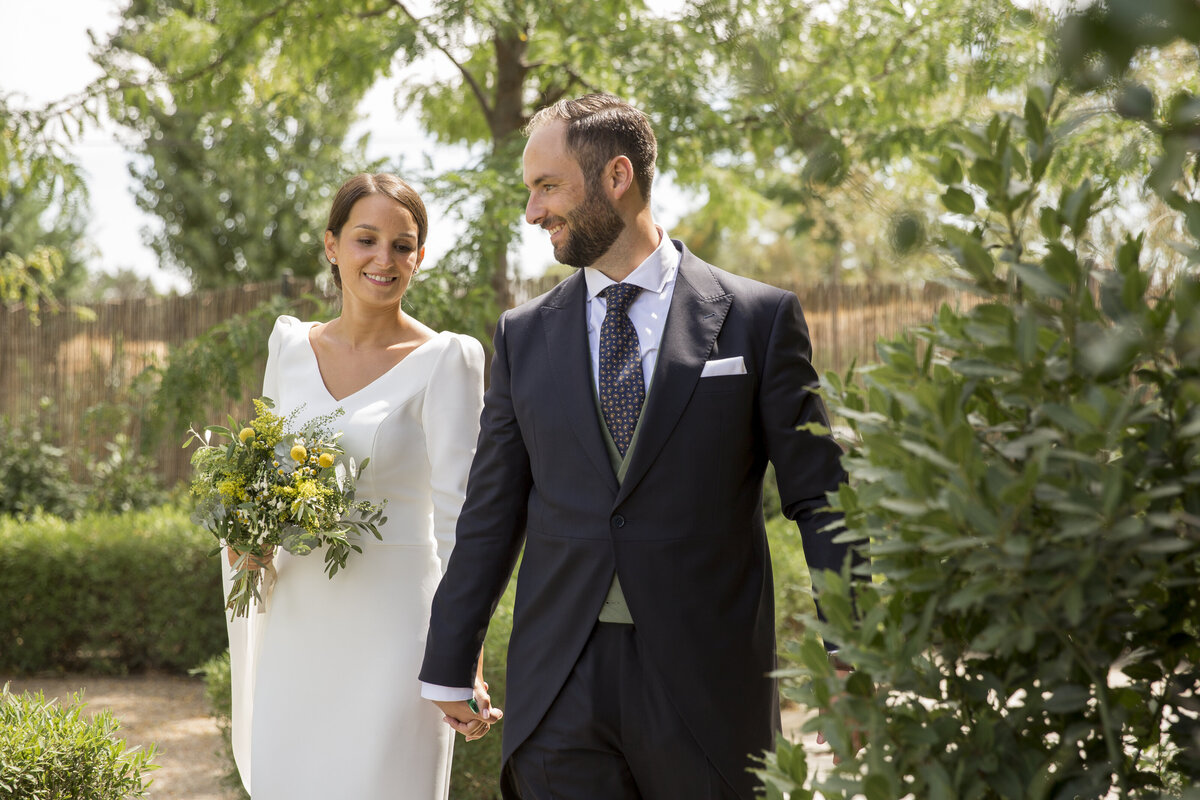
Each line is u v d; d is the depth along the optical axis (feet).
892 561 4.28
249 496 8.86
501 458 7.86
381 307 9.41
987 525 3.68
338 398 9.35
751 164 23.82
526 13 22.12
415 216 9.36
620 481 7.14
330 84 25.71
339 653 8.95
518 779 7.53
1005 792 4.00
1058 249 3.86
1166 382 3.95
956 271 4.34
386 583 9.03
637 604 6.93
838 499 4.67
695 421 7.04
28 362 29.91
